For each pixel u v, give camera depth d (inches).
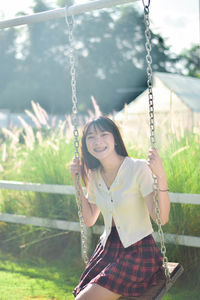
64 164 236.2
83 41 1552.7
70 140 242.8
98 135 114.5
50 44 1515.7
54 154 241.4
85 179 124.0
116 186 111.2
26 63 1540.4
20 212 237.8
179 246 178.1
